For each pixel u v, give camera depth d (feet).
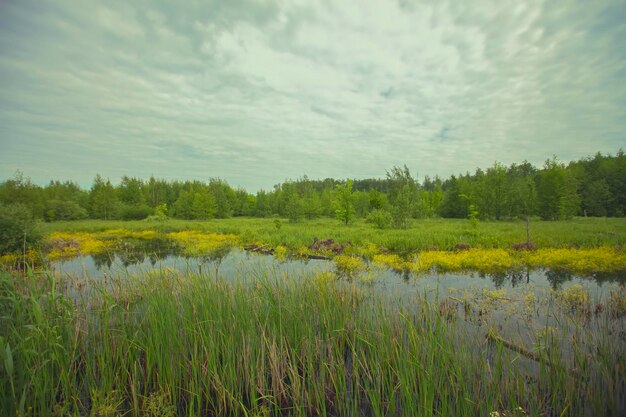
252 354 16.28
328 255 55.11
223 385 15.39
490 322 22.29
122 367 16.03
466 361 14.71
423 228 88.22
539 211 118.73
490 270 40.93
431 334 15.43
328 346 17.74
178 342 16.78
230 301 20.35
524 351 17.38
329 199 172.96
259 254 59.72
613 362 15.16
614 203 120.37
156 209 168.55
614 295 26.35
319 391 15.28
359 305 21.20
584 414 12.76
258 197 216.74
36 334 14.33
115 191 193.98
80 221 145.89
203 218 168.04
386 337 16.85
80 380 16.30
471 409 12.67
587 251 46.65
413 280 36.24
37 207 136.05
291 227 99.76
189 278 25.21
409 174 112.78
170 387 15.46
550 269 40.32
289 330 18.63
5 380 12.83
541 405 13.34
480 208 129.49
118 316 19.54
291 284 25.16
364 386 15.74
